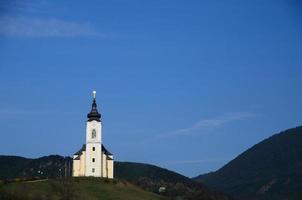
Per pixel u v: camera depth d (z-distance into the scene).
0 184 151.88
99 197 157.88
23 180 166.25
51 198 143.62
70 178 180.62
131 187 184.88
